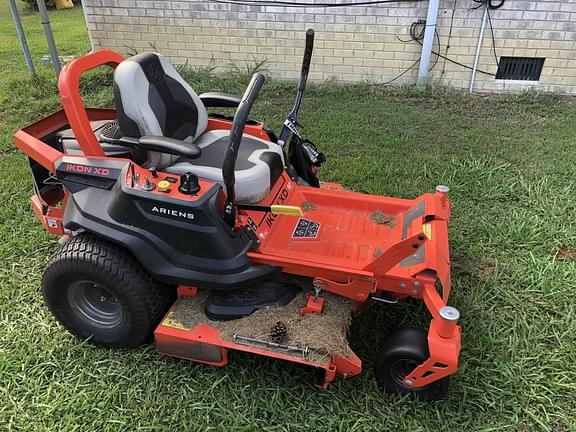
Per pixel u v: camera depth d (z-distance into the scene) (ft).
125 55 24.09
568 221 13.19
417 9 20.86
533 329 10.12
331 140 17.39
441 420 8.46
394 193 14.37
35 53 28.35
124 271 8.84
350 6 21.25
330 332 8.61
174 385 9.08
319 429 8.36
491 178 15.01
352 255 9.32
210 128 11.59
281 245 9.54
